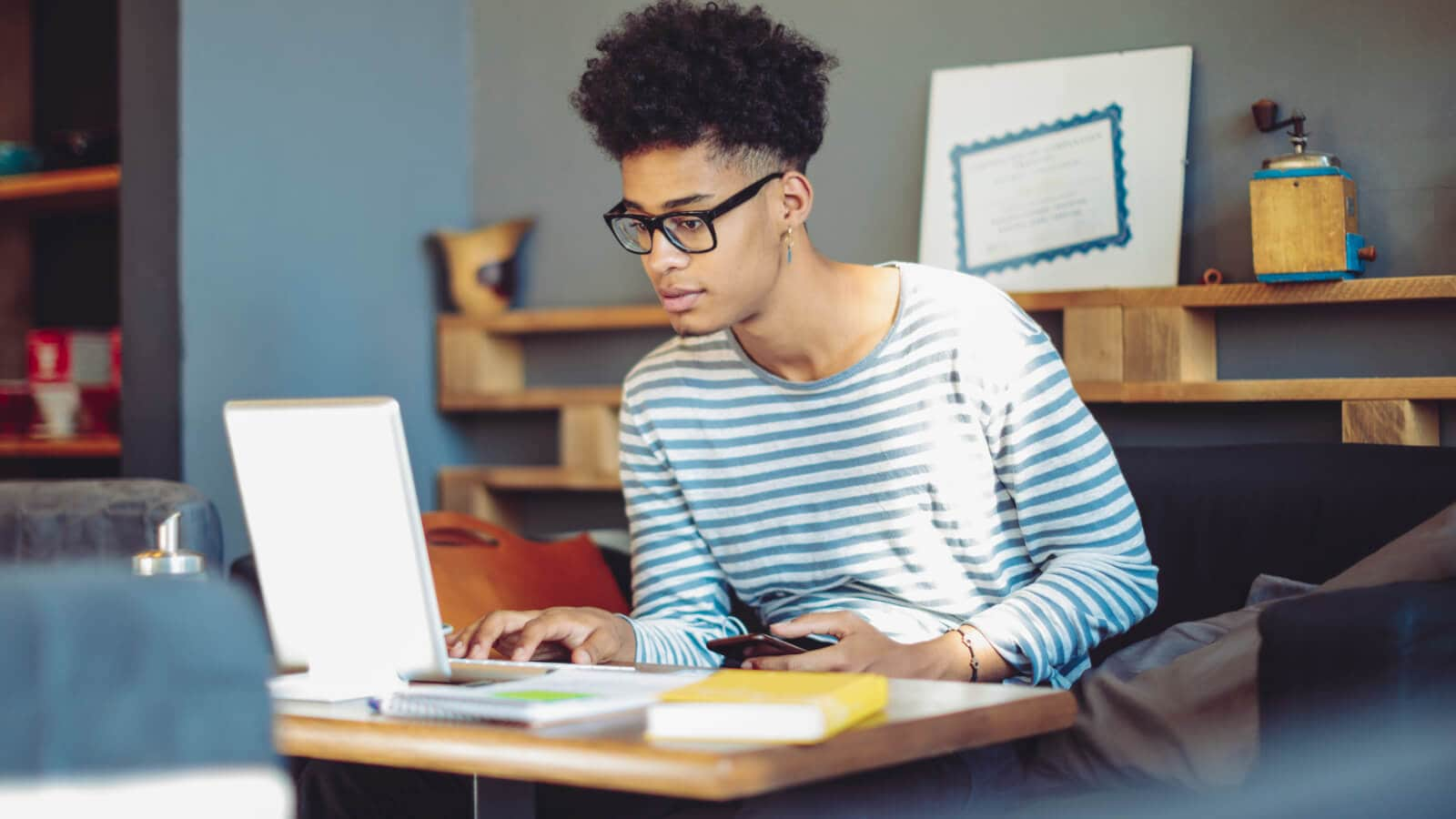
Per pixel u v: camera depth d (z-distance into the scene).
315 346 2.90
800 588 1.83
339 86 2.96
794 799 1.20
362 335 3.00
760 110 1.50
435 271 3.18
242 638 0.64
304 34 2.88
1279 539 1.94
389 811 1.62
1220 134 2.43
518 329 3.02
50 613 0.60
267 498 1.28
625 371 3.05
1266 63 2.39
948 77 2.66
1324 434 2.32
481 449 3.24
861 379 1.68
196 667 0.62
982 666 1.43
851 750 0.96
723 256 1.51
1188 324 2.34
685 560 1.86
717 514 1.83
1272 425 2.36
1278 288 2.26
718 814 1.36
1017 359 1.64
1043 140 2.56
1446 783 1.26
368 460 1.24
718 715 0.97
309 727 1.10
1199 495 2.01
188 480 2.65
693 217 1.49
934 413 1.67
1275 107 2.35
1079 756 1.59
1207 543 1.99
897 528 1.72
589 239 3.08
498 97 3.21
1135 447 2.14
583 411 2.92
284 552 1.29
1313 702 1.29
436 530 2.22
